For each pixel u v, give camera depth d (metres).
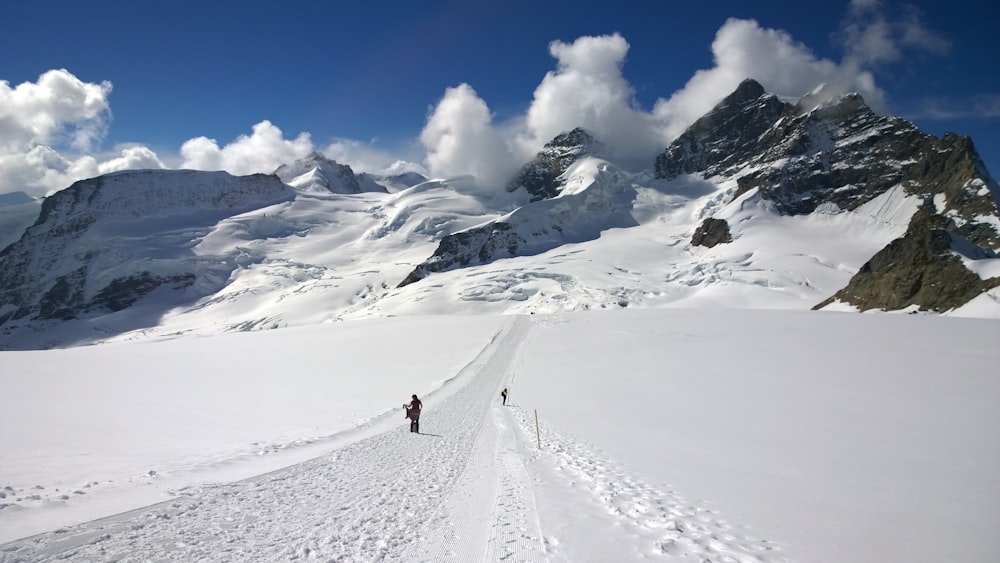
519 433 22.08
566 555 8.24
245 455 16.95
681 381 36.50
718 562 7.66
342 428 23.52
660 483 12.62
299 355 61.31
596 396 33.16
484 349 64.12
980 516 9.63
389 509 11.02
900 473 13.28
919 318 62.28
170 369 48.38
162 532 9.47
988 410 23.05
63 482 13.03
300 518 10.41
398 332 81.50
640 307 156.25
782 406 26.19
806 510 10.16
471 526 9.82
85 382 37.72
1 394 30.38
